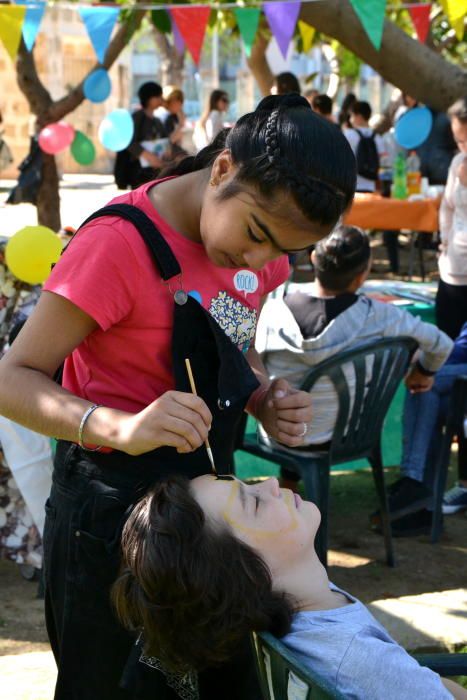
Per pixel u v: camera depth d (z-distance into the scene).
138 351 1.72
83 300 1.63
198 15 5.16
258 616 1.57
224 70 30.11
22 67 8.13
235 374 1.77
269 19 4.80
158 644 1.60
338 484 4.91
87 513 1.75
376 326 3.62
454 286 4.72
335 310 3.62
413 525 4.23
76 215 13.20
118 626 1.76
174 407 1.57
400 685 1.53
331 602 1.69
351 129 9.43
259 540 1.63
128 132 6.86
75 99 8.27
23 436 3.45
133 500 1.72
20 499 3.58
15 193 8.51
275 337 3.68
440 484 4.10
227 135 1.74
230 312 1.80
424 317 4.89
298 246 1.62
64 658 1.83
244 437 3.92
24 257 3.18
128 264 1.65
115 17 4.91
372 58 5.55
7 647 3.20
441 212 4.84
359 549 4.09
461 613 3.14
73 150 7.17
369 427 3.75
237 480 1.70
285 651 1.50
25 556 3.58
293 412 1.95
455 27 4.61
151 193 1.75
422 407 4.19
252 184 1.55
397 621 3.08
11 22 4.50
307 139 1.54
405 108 10.20
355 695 1.54
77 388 1.80
